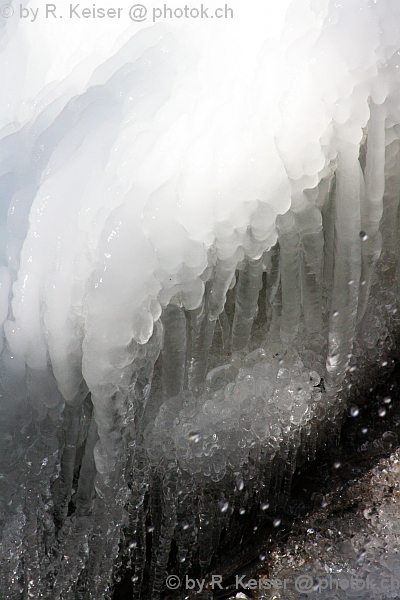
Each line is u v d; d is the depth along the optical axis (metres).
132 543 5.00
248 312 4.98
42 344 4.86
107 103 5.03
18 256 4.93
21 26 5.33
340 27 4.89
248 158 4.85
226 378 5.04
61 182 4.91
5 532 4.94
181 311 4.89
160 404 4.99
